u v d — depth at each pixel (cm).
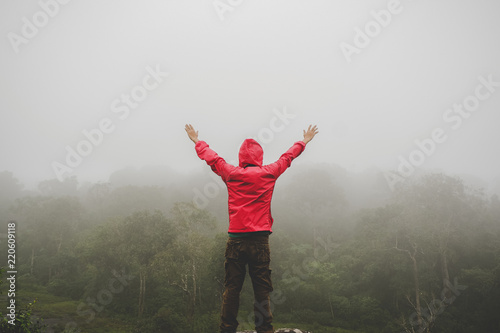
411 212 4125
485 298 3431
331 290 3844
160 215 3438
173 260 3147
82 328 2873
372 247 3944
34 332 884
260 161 225
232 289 204
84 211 5444
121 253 3431
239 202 207
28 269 4512
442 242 3669
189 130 262
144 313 3431
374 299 3628
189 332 3000
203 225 3500
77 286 3994
